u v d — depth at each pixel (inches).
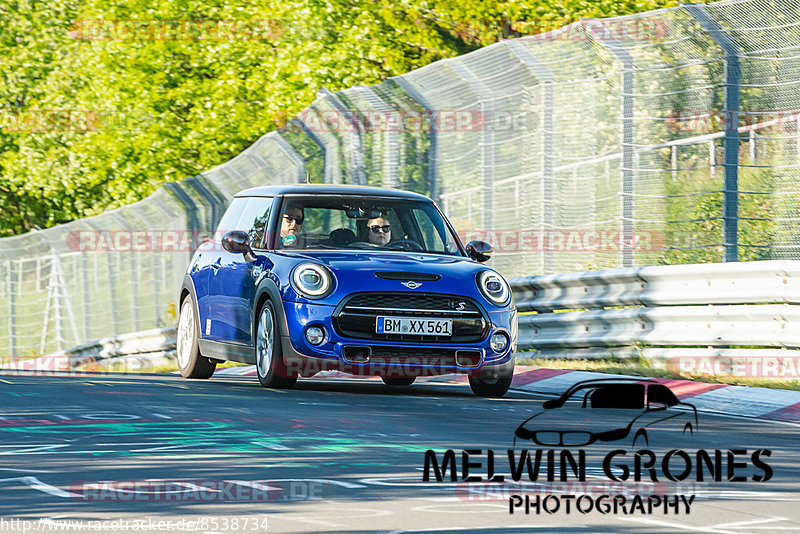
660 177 2261.3
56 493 797.9
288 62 3663.9
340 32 3671.3
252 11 3885.3
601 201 2197.3
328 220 1594.5
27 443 1015.6
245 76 3890.3
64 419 1173.1
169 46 4003.4
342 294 1374.3
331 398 1387.8
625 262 1892.2
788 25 1711.4
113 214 3063.5
